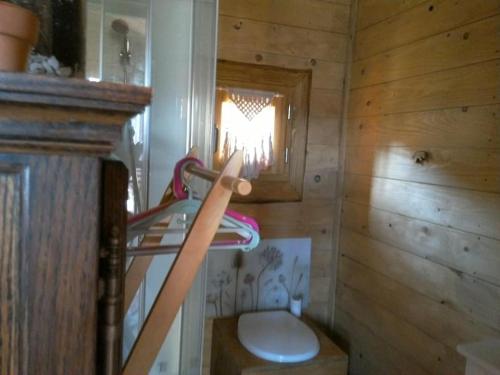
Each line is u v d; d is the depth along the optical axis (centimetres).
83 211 39
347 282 204
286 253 204
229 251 193
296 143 200
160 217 86
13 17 43
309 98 200
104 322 46
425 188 152
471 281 131
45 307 39
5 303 38
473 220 131
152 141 122
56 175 38
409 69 162
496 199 123
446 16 143
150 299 122
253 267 198
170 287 68
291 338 172
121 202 47
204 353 194
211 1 123
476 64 131
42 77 34
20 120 35
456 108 138
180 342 128
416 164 157
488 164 126
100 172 40
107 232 46
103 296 46
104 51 115
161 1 119
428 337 150
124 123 38
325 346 176
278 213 201
